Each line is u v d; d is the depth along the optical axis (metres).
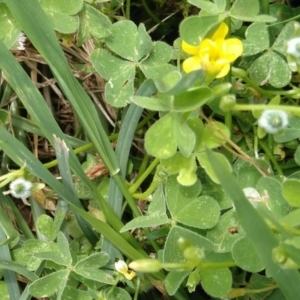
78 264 0.10
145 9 0.13
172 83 0.09
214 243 0.10
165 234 0.11
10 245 0.11
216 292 0.09
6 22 0.11
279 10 0.12
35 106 0.10
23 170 0.10
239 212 0.07
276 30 0.12
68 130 0.14
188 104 0.09
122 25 0.11
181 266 0.08
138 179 0.11
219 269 0.09
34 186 0.11
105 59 0.11
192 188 0.10
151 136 0.09
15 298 0.11
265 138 0.11
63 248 0.10
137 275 0.10
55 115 0.13
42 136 0.13
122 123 0.11
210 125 0.10
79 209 0.10
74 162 0.10
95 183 0.12
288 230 0.08
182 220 0.10
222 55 0.09
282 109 0.09
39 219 0.11
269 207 0.09
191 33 0.09
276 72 0.11
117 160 0.11
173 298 0.11
